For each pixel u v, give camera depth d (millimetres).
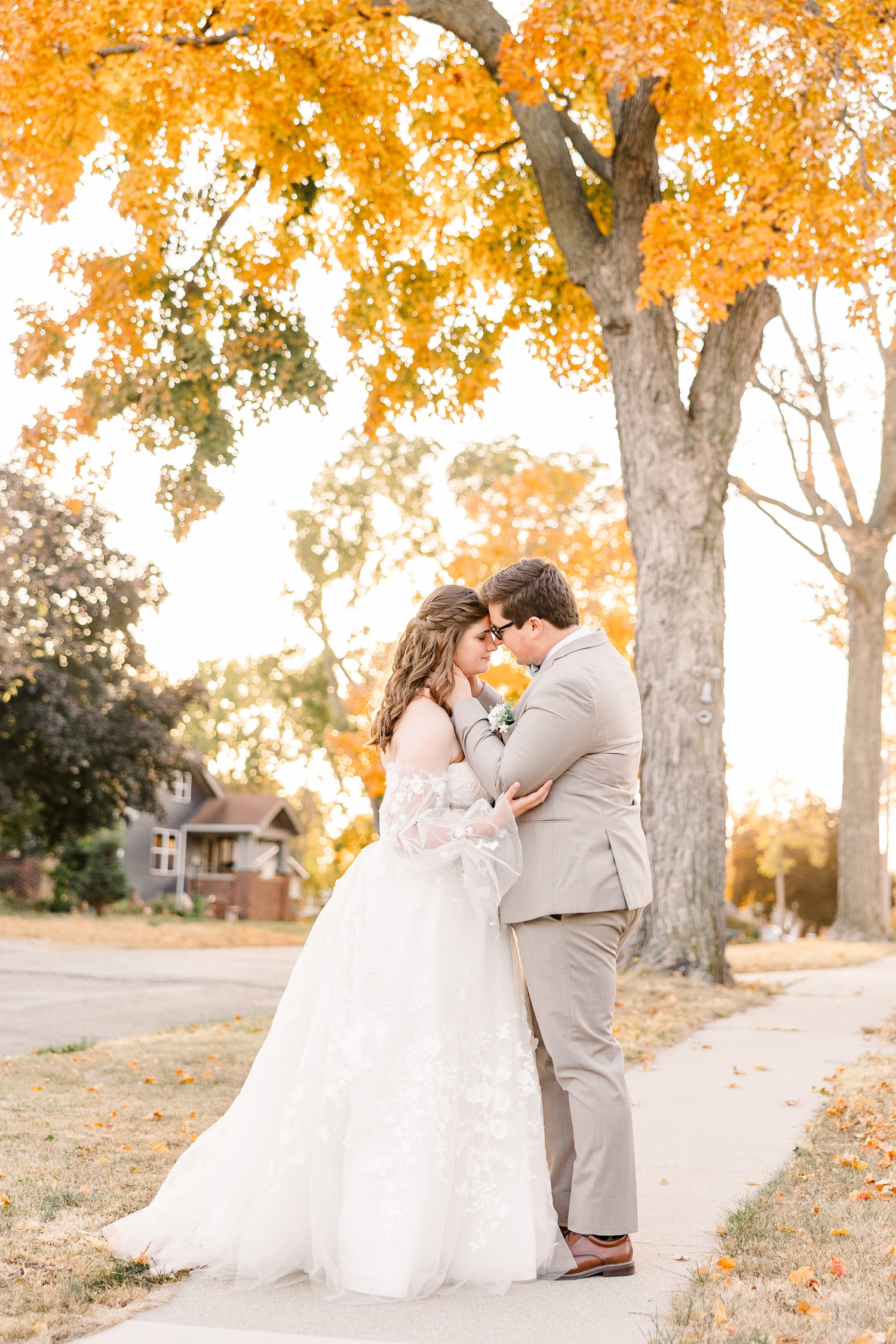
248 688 47031
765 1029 7711
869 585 21109
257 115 10750
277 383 12242
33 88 9797
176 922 30219
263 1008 9391
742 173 10938
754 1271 2922
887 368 18375
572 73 9312
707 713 10188
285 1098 3209
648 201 10406
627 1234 2998
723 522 10609
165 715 30672
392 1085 3020
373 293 12984
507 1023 3148
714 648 10328
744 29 8289
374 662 34062
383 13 10562
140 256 11711
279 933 26406
